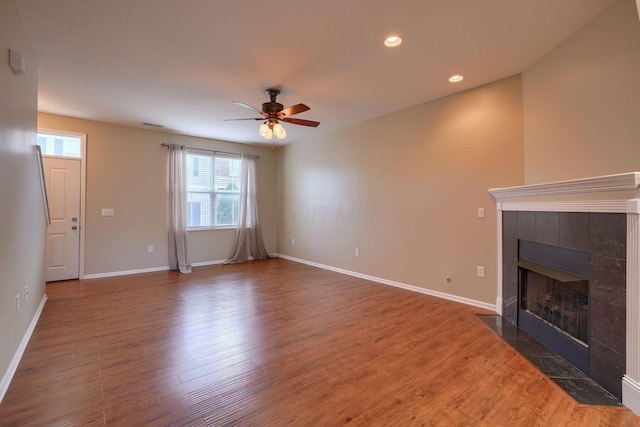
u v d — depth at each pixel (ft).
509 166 10.32
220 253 19.99
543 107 9.05
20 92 7.27
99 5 6.60
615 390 5.91
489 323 9.70
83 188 15.24
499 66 9.59
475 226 11.34
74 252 15.15
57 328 9.17
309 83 10.82
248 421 5.24
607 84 6.99
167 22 7.23
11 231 6.57
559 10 6.91
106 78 10.32
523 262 9.18
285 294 12.99
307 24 7.33
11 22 6.37
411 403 5.76
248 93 11.69
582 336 7.11
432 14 6.96
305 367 7.06
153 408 5.56
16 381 6.36
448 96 12.04
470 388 6.25
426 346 8.14
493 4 6.64
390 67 9.59
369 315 10.46
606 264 6.11
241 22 7.24
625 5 6.54
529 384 6.38
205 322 9.78
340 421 5.26
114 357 7.45
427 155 12.83
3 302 6.04
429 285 12.89
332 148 17.71
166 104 12.89
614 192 5.88
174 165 17.67
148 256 17.25
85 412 5.42
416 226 13.34
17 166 7.05
